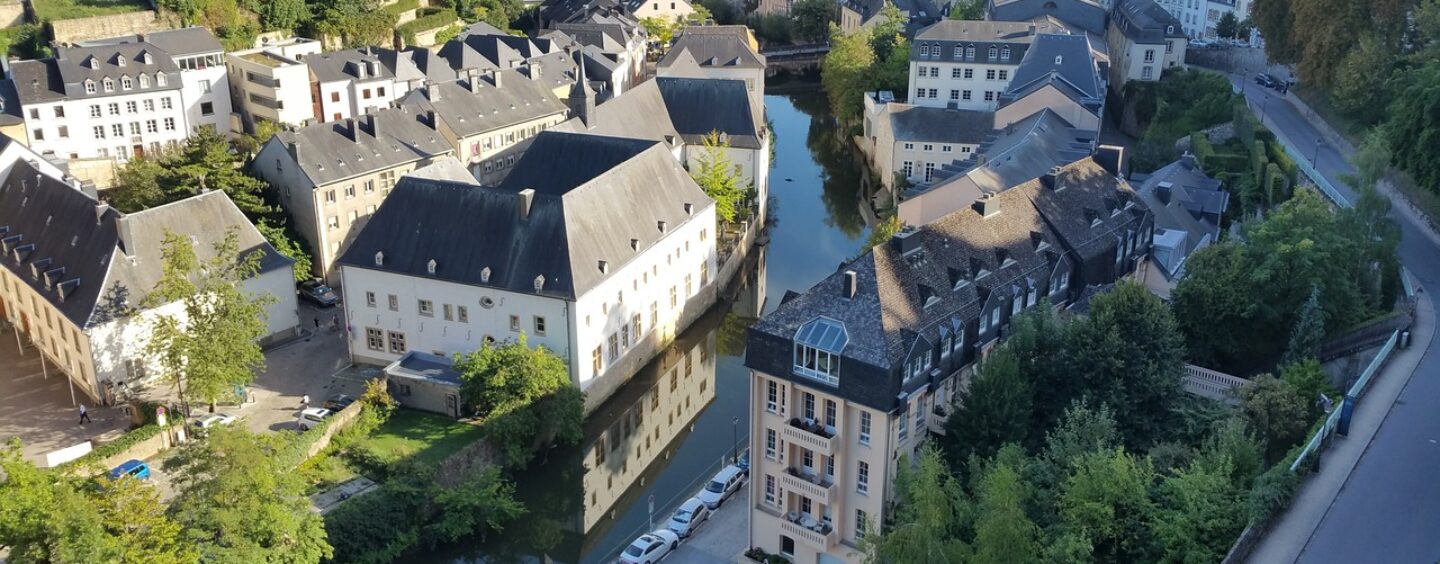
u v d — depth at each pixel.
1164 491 70.56
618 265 112.25
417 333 112.81
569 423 104.56
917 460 80.50
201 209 115.75
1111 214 104.62
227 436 77.62
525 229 109.06
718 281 139.75
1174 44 194.62
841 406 77.81
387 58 185.50
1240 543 64.50
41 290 111.75
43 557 69.50
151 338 106.50
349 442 99.31
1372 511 68.31
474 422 104.56
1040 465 73.06
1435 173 107.06
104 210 111.12
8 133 152.12
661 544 88.50
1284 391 78.12
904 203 128.25
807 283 148.25
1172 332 82.81
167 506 78.94
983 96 194.50
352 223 141.50
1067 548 64.62
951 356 82.88
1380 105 135.25
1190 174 132.00
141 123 164.25
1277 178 122.56
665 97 168.38
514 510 96.00
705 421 115.75
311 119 173.88
